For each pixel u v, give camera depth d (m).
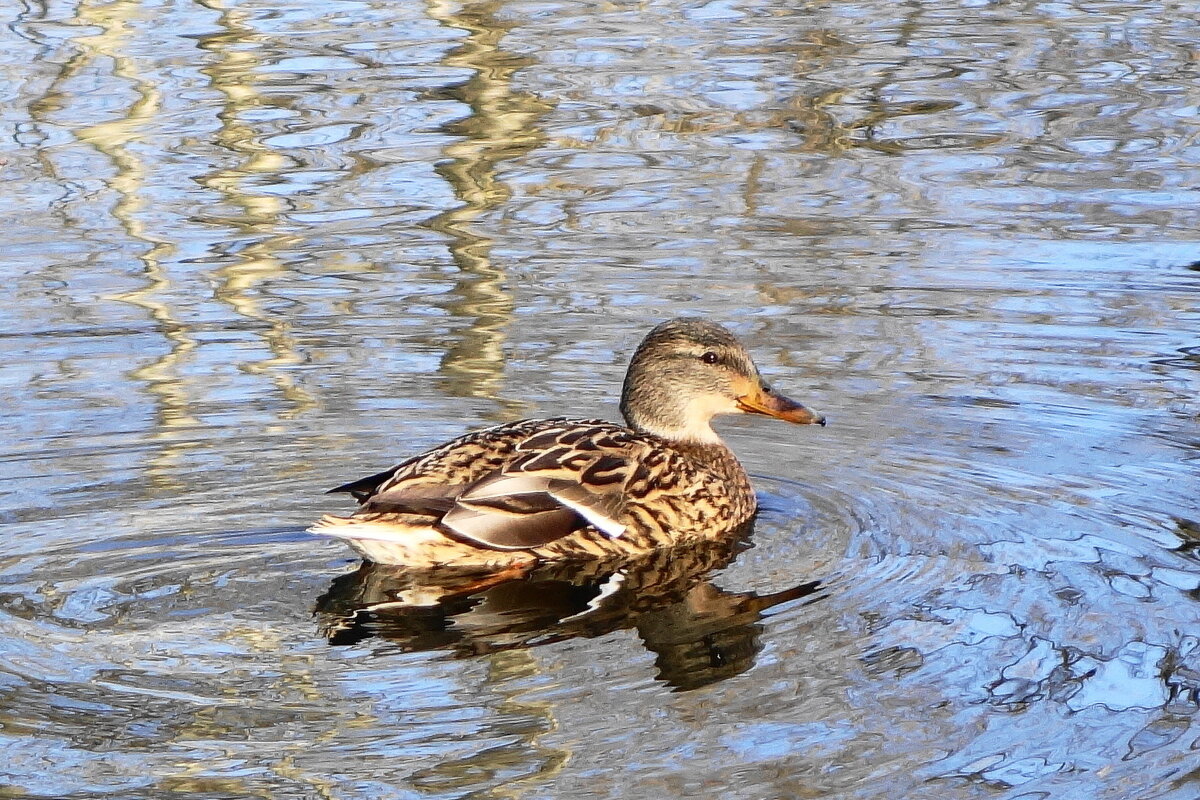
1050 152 19.00
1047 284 15.75
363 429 12.72
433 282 16.02
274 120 19.91
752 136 19.67
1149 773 7.74
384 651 9.12
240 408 13.15
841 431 12.88
